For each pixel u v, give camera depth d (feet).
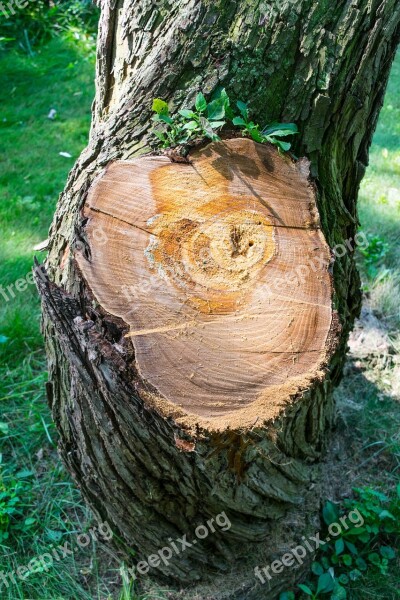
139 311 3.92
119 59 5.23
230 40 4.45
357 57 4.58
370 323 8.90
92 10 19.12
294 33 4.42
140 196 4.12
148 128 4.51
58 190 12.44
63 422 5.59
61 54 18.21
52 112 15.37
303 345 3.98
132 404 4.19
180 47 4.51
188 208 4.15
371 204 11.57
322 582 5.90
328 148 4.83
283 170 4.33
